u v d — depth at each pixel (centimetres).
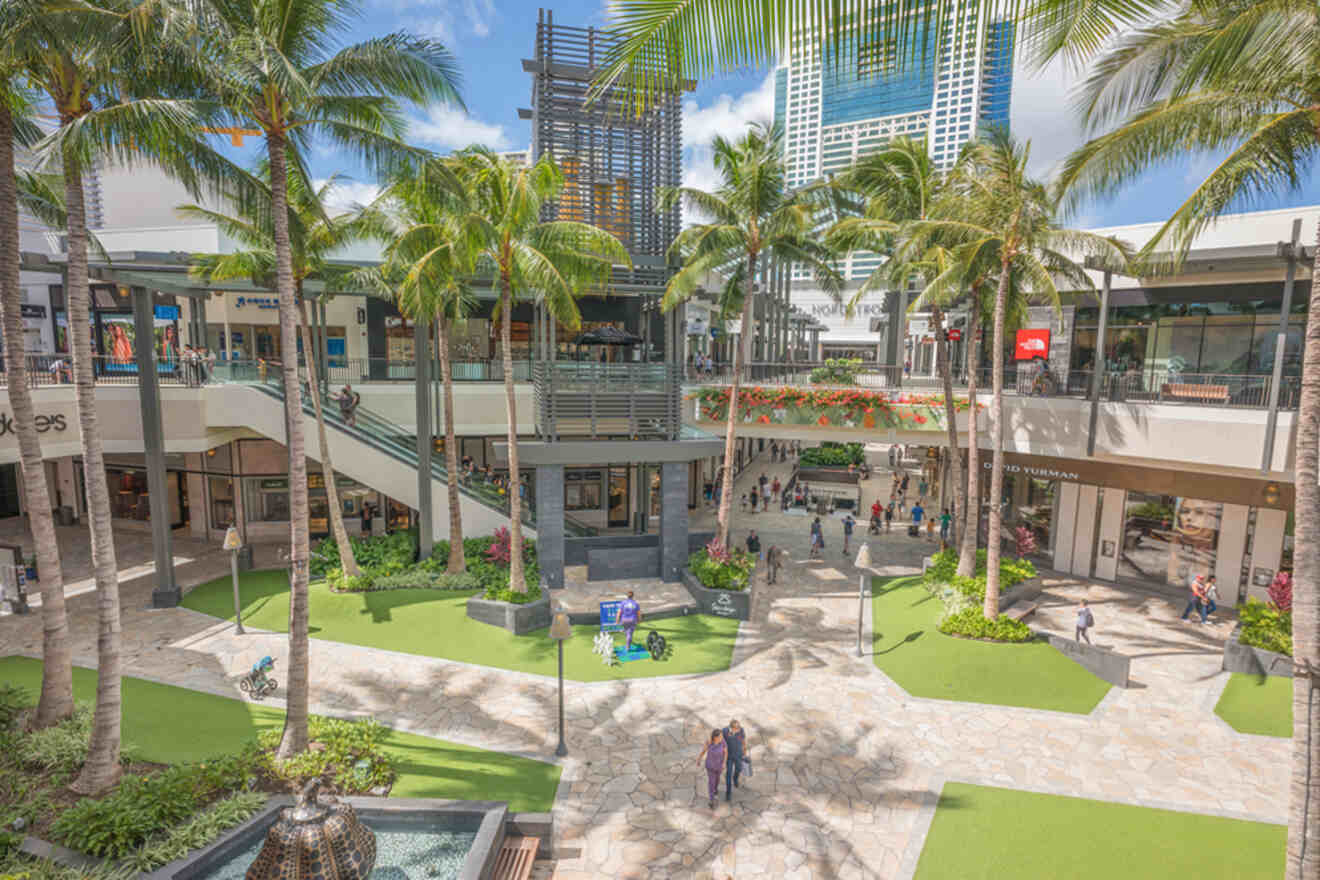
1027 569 2238
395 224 1900
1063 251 2169
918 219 2133
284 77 976
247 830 1022
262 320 3325
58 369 2172
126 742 1270
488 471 2944
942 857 1058
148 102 977
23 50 915
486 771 1253
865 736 1398
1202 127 993
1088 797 1202
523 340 3247
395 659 1727
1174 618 2033
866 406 2536
